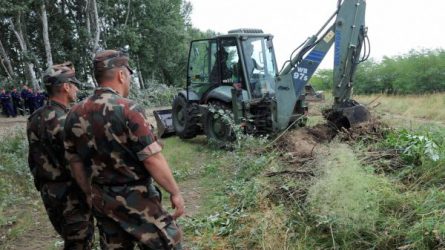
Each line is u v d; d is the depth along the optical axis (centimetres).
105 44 2395
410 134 484
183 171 597
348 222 312
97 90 218
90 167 218
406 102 1315
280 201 393
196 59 820
